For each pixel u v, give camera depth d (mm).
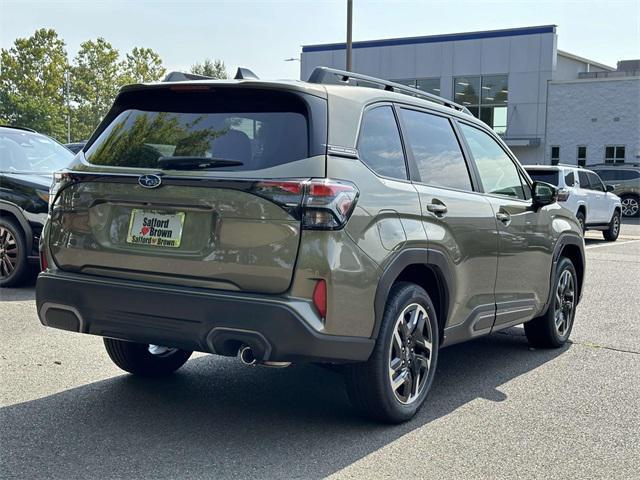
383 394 4215
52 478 3523
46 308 4238
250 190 3746
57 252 4289
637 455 4027
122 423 4305
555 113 38031
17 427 4191
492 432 4340
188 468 3680
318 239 3719
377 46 41531
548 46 37844
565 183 16812
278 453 3910
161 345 4020
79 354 5762
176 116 4207
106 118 4484
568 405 4902
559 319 6602
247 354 3811
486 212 5238
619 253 15359
